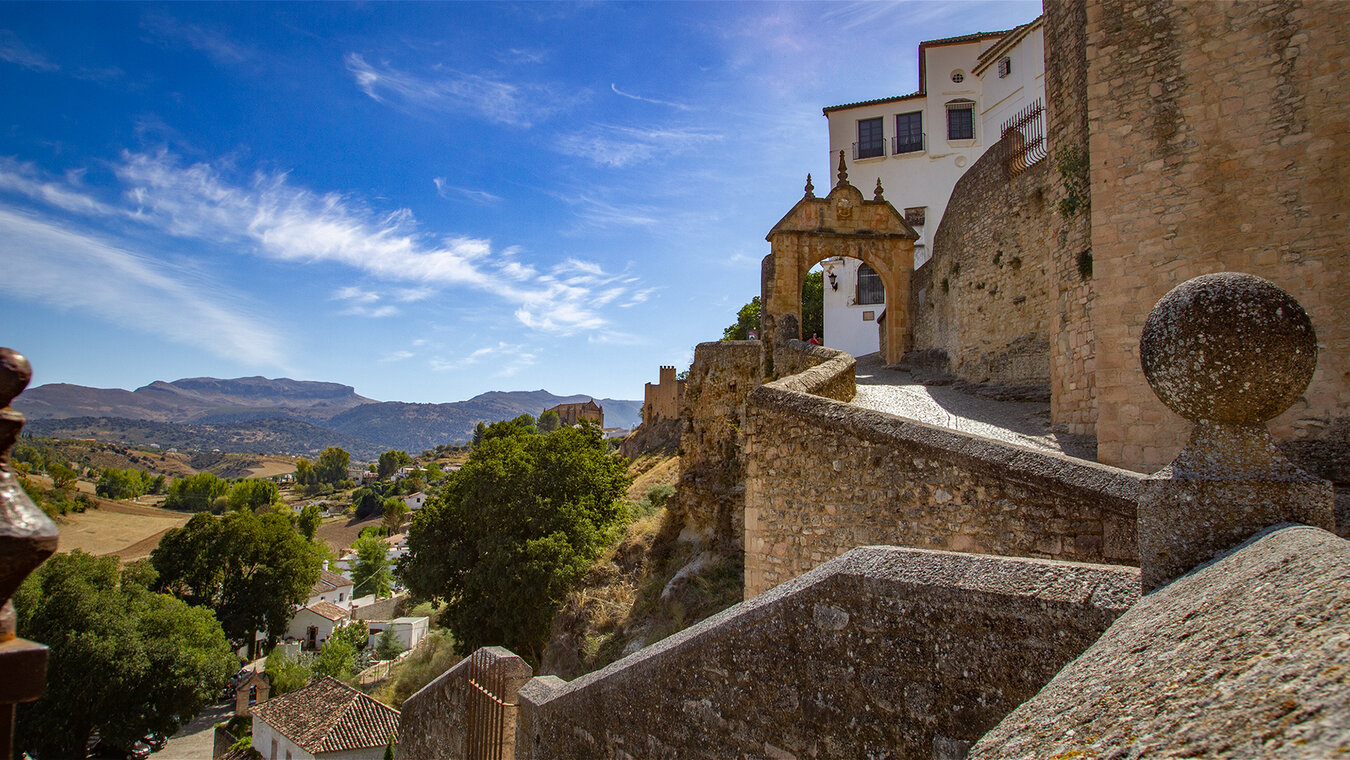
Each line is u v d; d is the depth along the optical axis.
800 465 9.15
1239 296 2.94
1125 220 11.06
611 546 25.91
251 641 53.44
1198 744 1.58
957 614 3.71
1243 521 2.89
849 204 28.36
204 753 42.16
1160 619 2.48
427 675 30.86
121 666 35.62
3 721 2.56
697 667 5.07
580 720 6.17
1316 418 9.39
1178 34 10.74
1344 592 1.85
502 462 27.95
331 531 128.25
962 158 36.34
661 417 68.56
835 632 4.25
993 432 14.12
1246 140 10.21
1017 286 21.52
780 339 26.95
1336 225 9.55
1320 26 9.77
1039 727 2.24
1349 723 1.29
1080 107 13.52
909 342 28.70
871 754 3.98
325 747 29.52
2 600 2.63
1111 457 11.01
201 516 52.50
